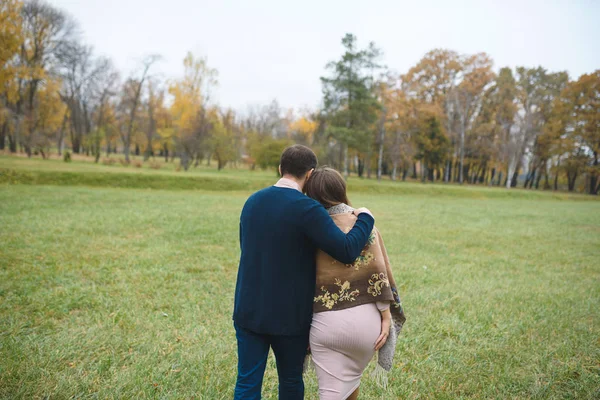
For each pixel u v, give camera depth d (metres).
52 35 42.19
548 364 3.40
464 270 7.06
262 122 69.94
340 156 39.66
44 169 23.39
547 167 53.81
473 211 19.22
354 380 2.05
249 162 53.97
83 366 3.07
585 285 6.43
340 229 2.01
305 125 63.62
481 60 51.09
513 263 7.95
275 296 1.94
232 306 4.61
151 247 7.58
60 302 4.42
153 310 4.42
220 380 2.98
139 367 3.10
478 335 4.05
